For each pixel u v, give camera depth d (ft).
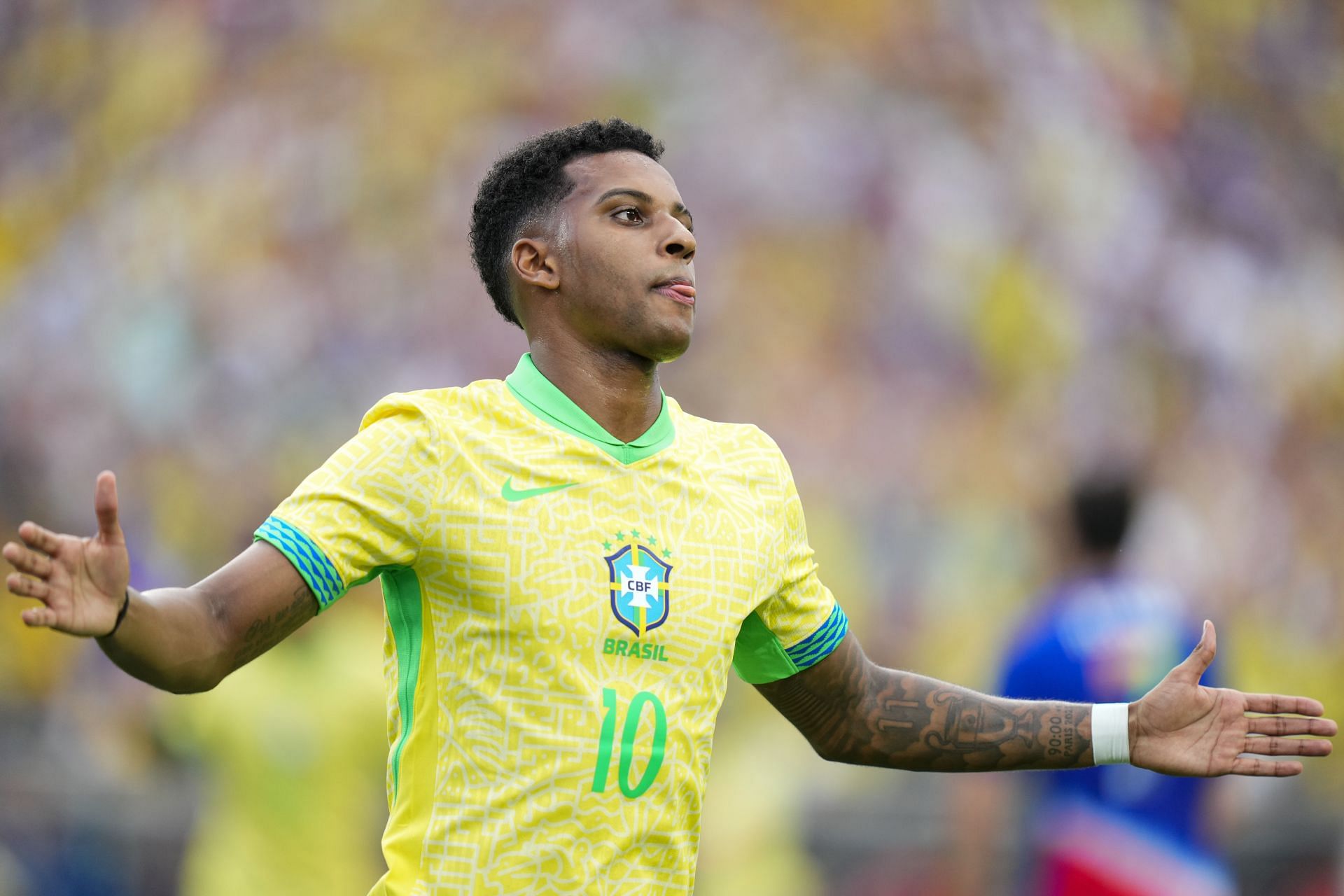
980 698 38.81
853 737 38.70
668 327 35.22
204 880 72.90
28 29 218.38
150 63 216.95
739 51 219.61
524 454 34.09
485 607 33.04
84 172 210.38
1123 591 66.18
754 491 36.47
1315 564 177.37
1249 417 192.95
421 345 194.49
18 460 175.94
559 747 32.53
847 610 159.53
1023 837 73.72
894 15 220.23
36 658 139.13
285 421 186.19
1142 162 214.90
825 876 103.24
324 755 72.90
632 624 33.37
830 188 209.36
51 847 97.35
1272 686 159.63
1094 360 195.83
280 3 218.59
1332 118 225.15
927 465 183.52
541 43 220.23
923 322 197.98
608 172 36.24
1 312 193.98
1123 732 37.91
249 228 203.82
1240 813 103.04
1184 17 226.79
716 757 116.06
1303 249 211.82
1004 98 215.92
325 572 32.96
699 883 107.14
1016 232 206.08
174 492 174.70
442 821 32.78
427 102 214.90
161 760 82.07
